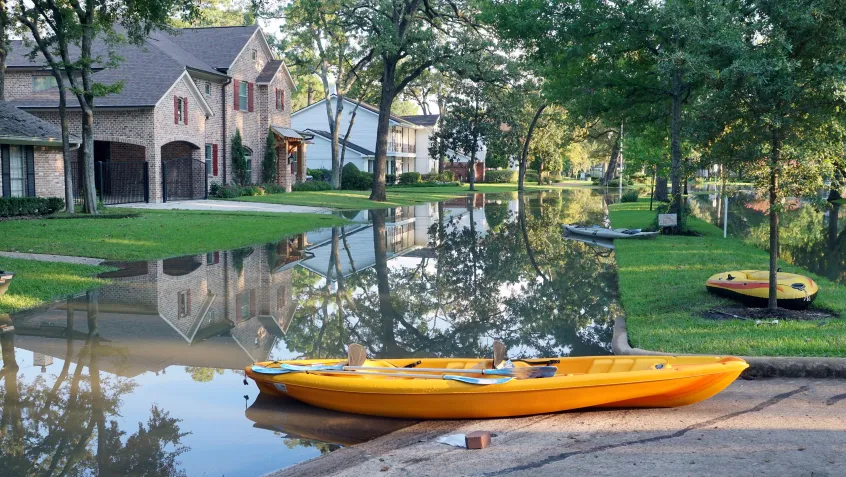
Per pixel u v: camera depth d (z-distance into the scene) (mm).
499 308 13883
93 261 18531
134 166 37062
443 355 10406
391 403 7457
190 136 38438
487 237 26906
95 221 25641
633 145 38781
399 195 55719
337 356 10383
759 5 12172
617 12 24406
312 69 57750
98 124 35312
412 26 42438
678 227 24859
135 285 15906
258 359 10195
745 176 11680
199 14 28672
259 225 27484
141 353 10469
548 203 48812
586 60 27672
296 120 72812
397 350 10758
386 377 7691
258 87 46844
